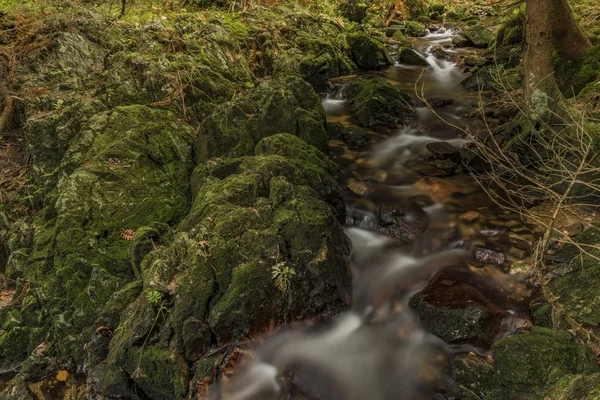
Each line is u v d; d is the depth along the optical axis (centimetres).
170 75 774
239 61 949
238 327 417
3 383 449
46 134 670
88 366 436
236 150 644
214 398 388
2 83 745
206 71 833
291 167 548
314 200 501
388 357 430
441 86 1016
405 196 637
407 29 1405
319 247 457
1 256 579
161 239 521
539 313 426
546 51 629
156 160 630
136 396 411
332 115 906
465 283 487
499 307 450
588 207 546
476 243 542
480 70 998
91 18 888
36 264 524
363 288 509
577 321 389
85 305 475
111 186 572
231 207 489
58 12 926
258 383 401
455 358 404
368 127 848
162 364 393
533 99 635
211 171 598
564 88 750
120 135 640
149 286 423
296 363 421
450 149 721
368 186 663
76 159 615
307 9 1347
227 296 419
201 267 430
